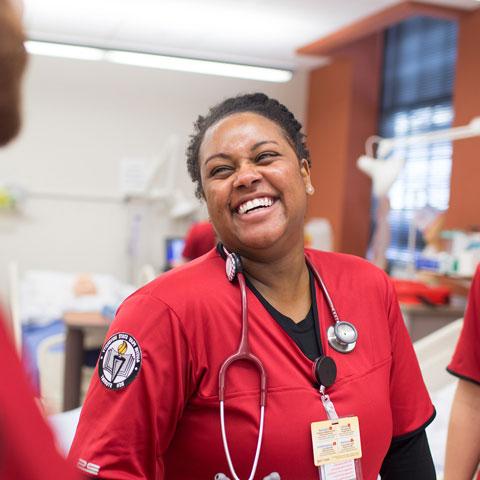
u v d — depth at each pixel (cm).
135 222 506
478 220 370
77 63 504
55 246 505
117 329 94
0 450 42
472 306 132
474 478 137
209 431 92
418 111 463
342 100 501
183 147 530
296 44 461
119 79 514
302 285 106
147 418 91
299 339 100
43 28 440
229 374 93
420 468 110
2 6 44
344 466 94
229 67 464
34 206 499
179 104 529
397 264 461
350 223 501
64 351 338
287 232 100
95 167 512
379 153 368
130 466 91
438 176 431
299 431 92
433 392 231
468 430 132
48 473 43
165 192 502
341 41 434
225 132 101
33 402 44
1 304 47
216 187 100
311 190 110
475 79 378
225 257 104
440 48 445
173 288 96
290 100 549
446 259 339
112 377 92
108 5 388
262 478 91
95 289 463
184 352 94
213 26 423
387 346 107
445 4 375
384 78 498
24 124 48
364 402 98
